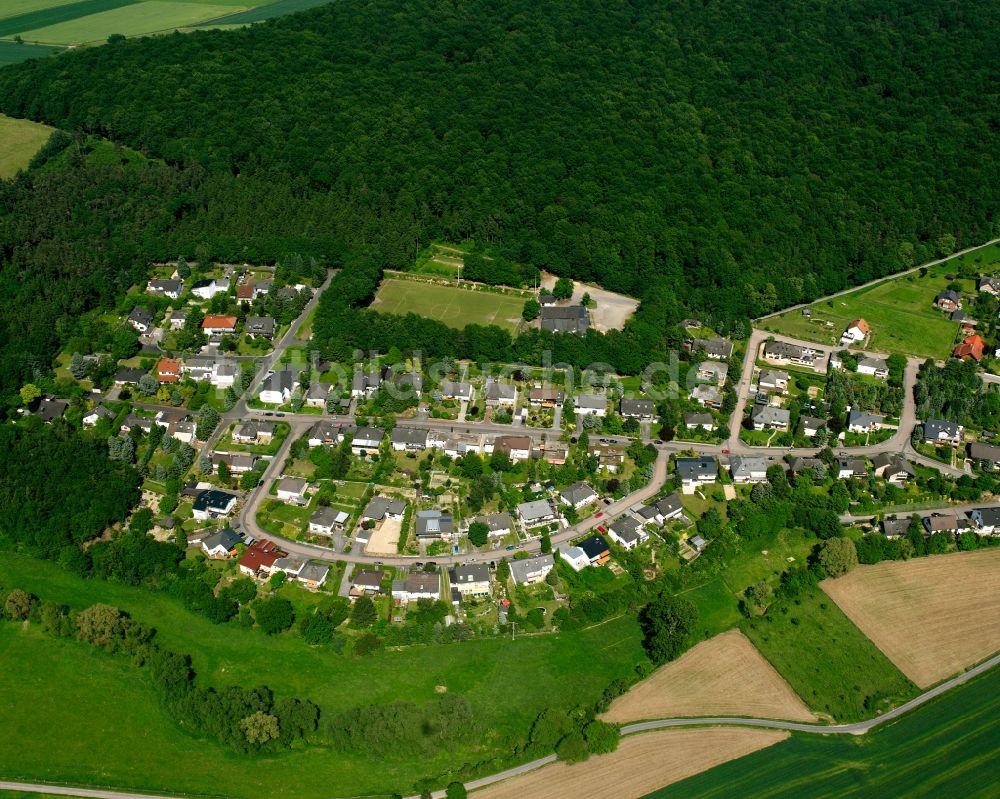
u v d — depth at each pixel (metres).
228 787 176.88
